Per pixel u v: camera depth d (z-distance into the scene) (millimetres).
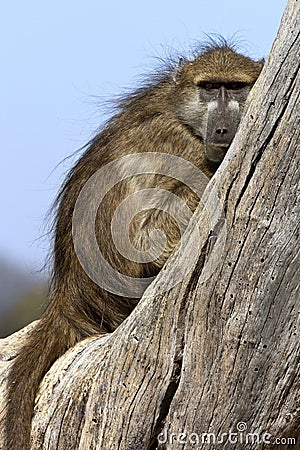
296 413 9992
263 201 9562
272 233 9531
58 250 14320
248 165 9656
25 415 11984
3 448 12094
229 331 9945
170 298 10398
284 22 9469
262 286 9656
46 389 12148
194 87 14109
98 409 10961
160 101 14359
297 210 9398
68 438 11305
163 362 10516
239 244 9758
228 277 9875
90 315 13852
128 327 10789
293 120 9281
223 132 13602
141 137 14094
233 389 10047
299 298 9578
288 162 9367
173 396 10531
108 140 14234
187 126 14203
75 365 11945
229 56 14227
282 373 9852
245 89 14062
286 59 9328
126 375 10727
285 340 9727
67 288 13953
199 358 10227
